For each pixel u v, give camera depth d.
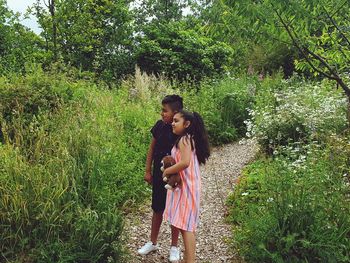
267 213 4.14
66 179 4.23
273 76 13.97
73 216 4.05
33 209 3.96
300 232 3.87
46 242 3.81
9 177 4.15
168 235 4.62
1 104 6.18
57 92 7.11
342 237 3.86
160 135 4.03
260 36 4.35
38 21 12.70
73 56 13.07
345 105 7.27
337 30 4.59
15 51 12.49
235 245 4.27
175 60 13.52
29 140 5.29
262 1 4.05
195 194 3.57
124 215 5.02
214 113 9.71
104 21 14.45
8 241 3.83
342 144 5.08
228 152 8.43
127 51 14.75
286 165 4.66
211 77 13.80
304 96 8.54
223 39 4.70
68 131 5.38
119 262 3.83
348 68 5.44
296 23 4.14
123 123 7.22
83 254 3.64
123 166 5.63
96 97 7.72
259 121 7.47
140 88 9.41
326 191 4.23
